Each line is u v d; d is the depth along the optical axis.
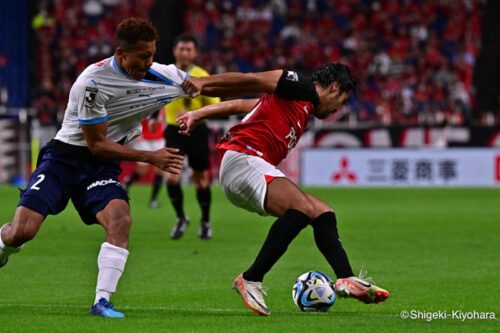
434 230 53.00
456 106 111.19
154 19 96.31
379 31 128.25
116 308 27.67
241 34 128.50
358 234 50.91
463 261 39.97
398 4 130.62
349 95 27.77
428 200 75.56
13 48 110.44
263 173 26.33
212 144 95.12
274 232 25.62
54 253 42.84
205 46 127.56
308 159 93.88
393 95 115.62
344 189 88.62
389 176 92.38
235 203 27.50
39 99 112.25
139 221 58.69
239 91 26.44
